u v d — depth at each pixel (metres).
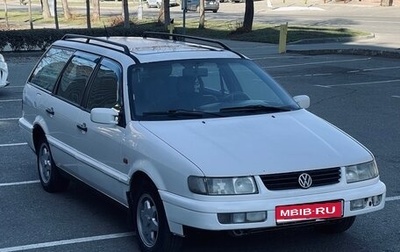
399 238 5.79
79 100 6.44
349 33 30.55
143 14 49.22
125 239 5.82
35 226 6.18
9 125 11.23
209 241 5.64
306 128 5.45
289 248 5.52
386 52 22.45
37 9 59.53
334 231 5.80
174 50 6.40
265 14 47.53
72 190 7.42
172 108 5.65
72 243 5.72
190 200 4.67
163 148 5.00
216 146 4.97
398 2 52.50
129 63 5.97
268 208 4.64
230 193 4.62
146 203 5.26
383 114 12.19
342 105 13.20
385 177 7.88
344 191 4.91
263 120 5.55
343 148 5.15
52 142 6.91
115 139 5.62
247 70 6.34
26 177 7.98
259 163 4.76
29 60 22.70
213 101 5.80
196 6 50.38
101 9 57.22
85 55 6.73
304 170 4.79
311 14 46.91
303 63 21.06
